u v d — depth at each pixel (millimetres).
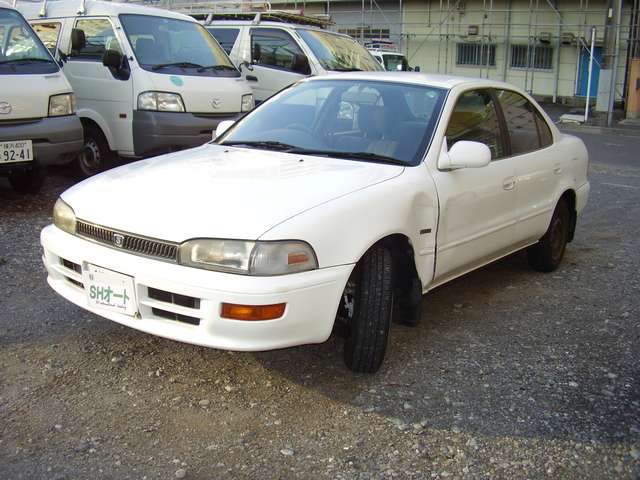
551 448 3074
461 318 4582
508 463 2959
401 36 28906
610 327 4512
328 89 4711
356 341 3559
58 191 7652
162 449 2963
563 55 25719
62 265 3604
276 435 3102
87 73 8016
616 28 19812
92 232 3420
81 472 2783
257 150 4242
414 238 3758
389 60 20984
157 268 3145
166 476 2783
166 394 3410
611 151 14070
